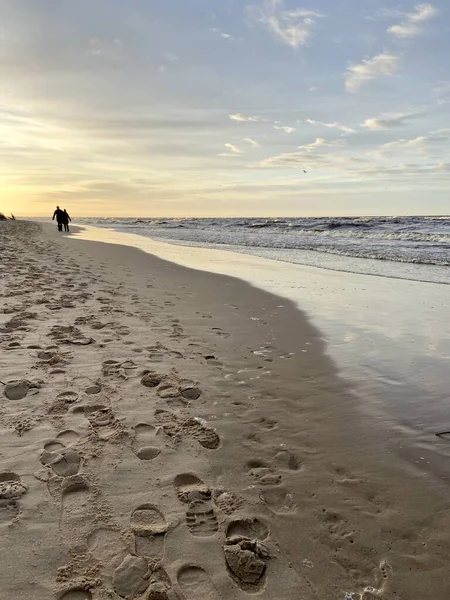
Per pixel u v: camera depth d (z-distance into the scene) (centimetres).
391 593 187
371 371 440
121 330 523
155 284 916
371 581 192
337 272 1202
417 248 1955
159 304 704
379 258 1584
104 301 679
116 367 402
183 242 2461
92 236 2870
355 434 315
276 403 361
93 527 209
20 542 196
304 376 423
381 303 775
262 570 194
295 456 285
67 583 178
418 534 220
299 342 534
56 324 524
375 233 3133
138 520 216
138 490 238
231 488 248
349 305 756
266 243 2391
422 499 246
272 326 607
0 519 208
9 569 181
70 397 336
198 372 411
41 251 1464
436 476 268
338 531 221
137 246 2052
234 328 587
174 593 178
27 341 453
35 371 378
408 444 304
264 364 452
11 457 256
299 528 221
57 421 300
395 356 488
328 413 346
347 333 579
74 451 267
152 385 370
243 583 187
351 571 197
